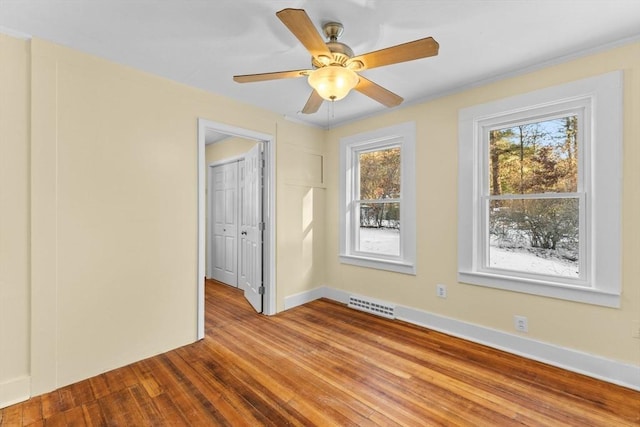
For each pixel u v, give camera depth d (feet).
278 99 9.68
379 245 11.34
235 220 14.70
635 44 6.25
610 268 6.53
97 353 6.95
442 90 9.02
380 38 6.33
